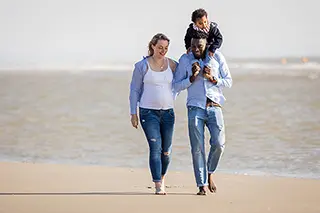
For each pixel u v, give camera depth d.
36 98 66.69
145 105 21.08
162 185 21.27
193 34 20.72
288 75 110.44
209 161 21.20
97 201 19.61
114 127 42.22
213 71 20.81
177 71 21.19
